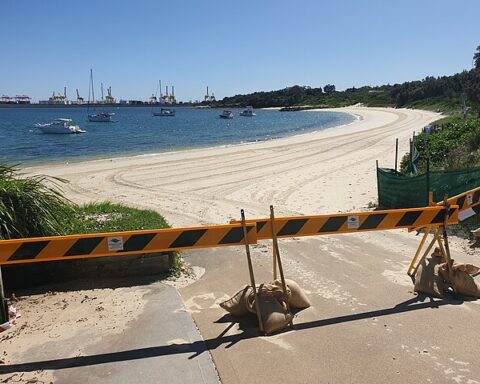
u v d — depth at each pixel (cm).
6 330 480
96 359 426
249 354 434
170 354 432
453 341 451
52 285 604
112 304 541
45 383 391
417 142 1617
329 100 17788
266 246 779
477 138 1520
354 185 1481
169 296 562
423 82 12475
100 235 479
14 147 3791
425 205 946
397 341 453
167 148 3538
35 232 636
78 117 11450
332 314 515
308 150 2753
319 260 704
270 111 17525
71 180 1727
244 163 2166
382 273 643
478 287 559
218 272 662
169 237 495
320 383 388
